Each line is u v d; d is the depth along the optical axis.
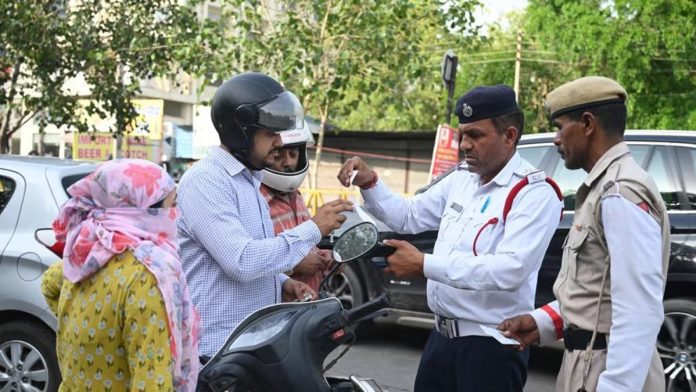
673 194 4.94
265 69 10.81
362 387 2.40
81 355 2.07
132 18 11.69
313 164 16.56
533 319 2.63
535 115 28.23
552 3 20.25
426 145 19.70
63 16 11.45
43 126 11.84
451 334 2.87
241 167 2.63
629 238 2.18
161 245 2.12
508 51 27.58
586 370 2.33
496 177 2.81
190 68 11.17
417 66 10.87
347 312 2.37
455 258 2.66
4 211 4.54
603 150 2.38
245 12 11.16
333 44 11.26
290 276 3.10
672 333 4.74
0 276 4.40
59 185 4.52
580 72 22.84
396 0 10.66
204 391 2.25
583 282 2.35
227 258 2.47
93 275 2.07
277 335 2.27
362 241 2.54
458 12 10.92
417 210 3.23
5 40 10.69
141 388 1.97
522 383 2.91
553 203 2.73
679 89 19.69
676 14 18.31
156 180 2.12
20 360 4.45
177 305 2.07
